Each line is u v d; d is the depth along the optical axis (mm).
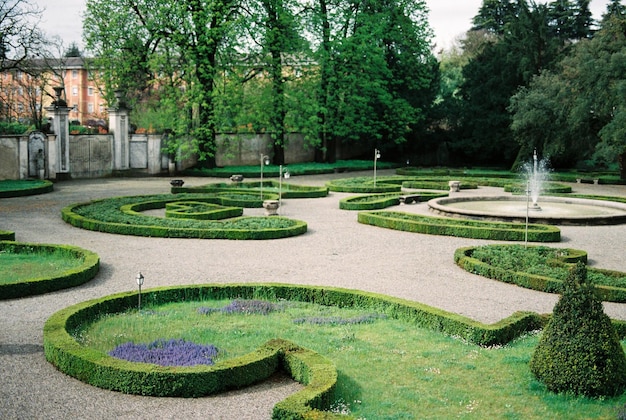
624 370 7852
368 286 13461
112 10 38469
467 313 11602
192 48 37594
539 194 29719
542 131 39938
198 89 37031
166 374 7848
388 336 10266
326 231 20188
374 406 7469
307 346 9594
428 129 52438
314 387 7418
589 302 7926
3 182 30219
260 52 40562
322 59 42875
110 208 22594
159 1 36938
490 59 49562
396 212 22688
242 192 28375
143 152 38594
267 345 8898
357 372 8578
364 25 44594
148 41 38594
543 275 13898
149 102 47875
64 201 25922
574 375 7777
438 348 9695
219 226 19234
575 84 36688
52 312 11242
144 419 7199
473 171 44375
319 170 42406
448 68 71312
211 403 7703
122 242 17719
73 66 71625
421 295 12812
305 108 41531
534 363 8258
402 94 49781
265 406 7637
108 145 37281
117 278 13734
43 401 7617
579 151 41594
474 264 14805
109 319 10781
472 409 7402
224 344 9648
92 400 7703
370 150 53219
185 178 37656
